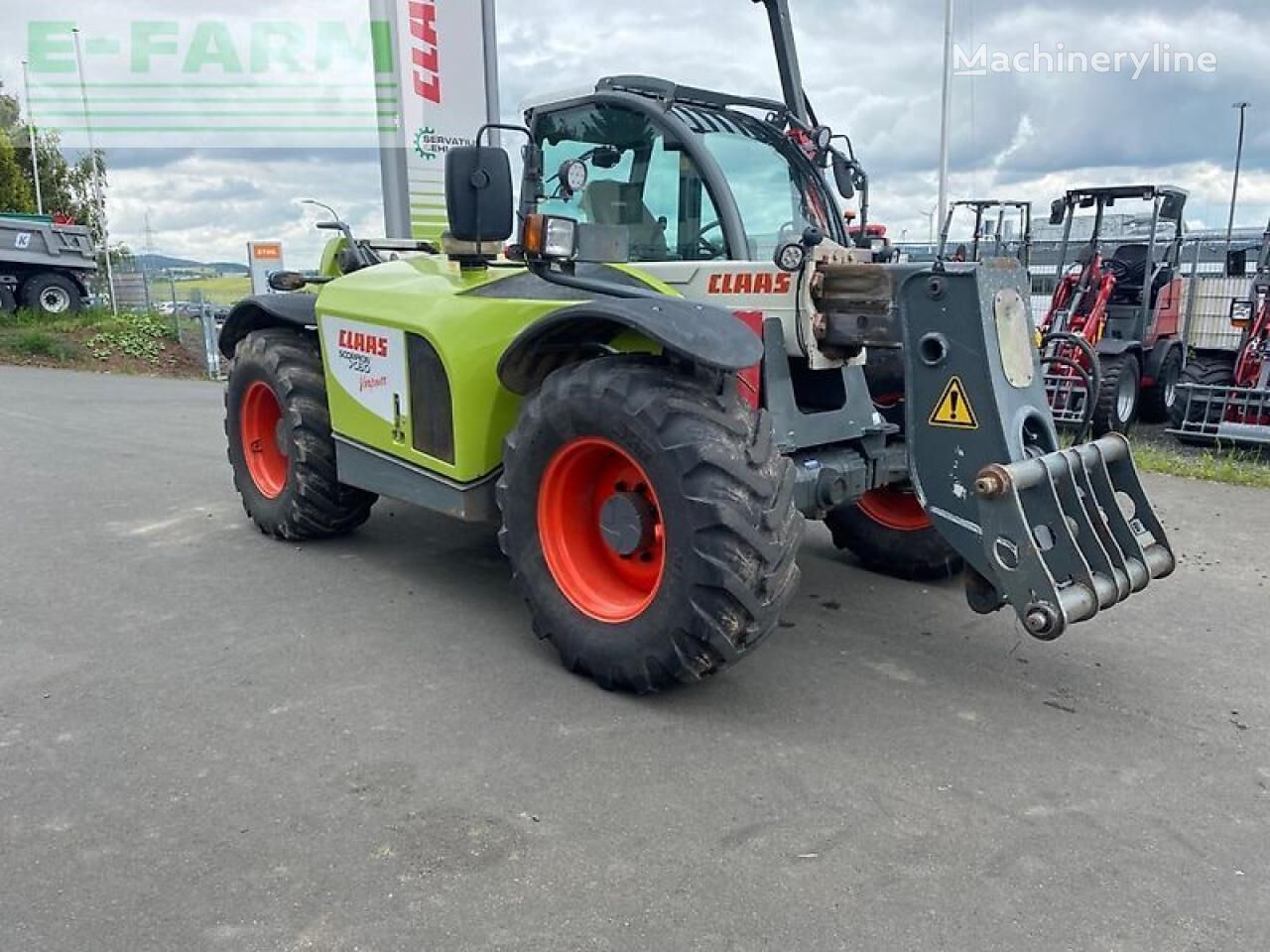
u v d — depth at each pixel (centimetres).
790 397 375
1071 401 1007
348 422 464
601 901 236
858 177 473
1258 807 281
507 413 394
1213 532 571
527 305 378
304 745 307
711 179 389
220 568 477
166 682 350
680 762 300
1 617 411
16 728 316
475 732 317
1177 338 1155
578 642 348
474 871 246
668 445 313
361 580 461
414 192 880
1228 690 357
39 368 1442
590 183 424
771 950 221
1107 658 385
